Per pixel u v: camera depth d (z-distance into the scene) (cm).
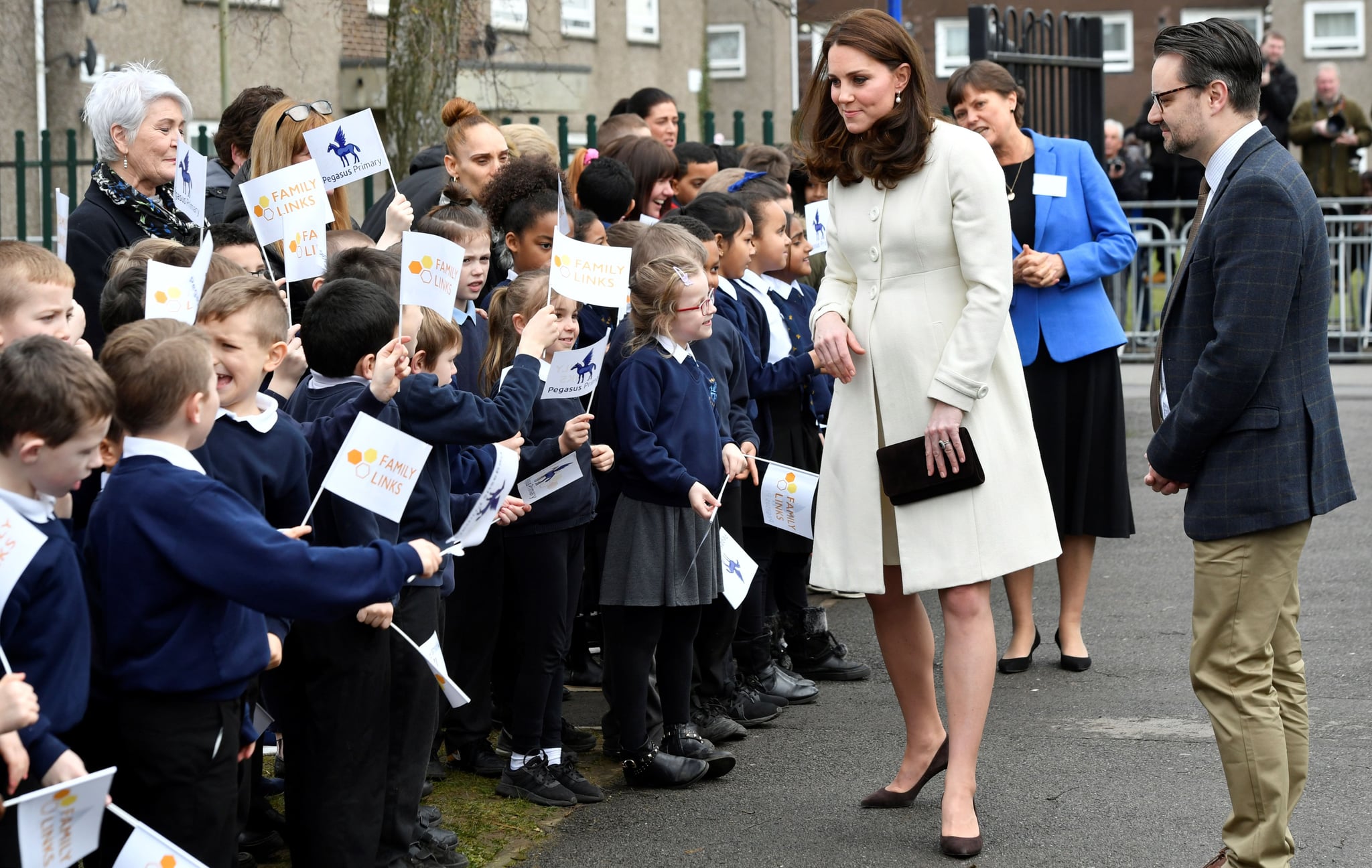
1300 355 363
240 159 574
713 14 2866
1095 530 586
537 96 1895
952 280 420
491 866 402
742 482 556
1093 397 591
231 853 307
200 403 296
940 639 647
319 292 370
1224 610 366
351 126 473
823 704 561
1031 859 401
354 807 351
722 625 518
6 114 1449
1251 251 354
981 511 416
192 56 1583
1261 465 359
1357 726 500
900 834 424
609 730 496
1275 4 2869
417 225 455
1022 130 623
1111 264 598
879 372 426
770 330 574
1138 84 2962
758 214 575
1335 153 1482
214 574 289
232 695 304
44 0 1459
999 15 873
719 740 510
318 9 1666
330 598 295
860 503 430
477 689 473
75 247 466
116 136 477
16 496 269
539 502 447
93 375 268
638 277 469
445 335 400
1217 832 417
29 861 240
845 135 430
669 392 465
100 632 296
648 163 670
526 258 509
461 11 960
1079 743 498
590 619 598
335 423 354
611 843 419
